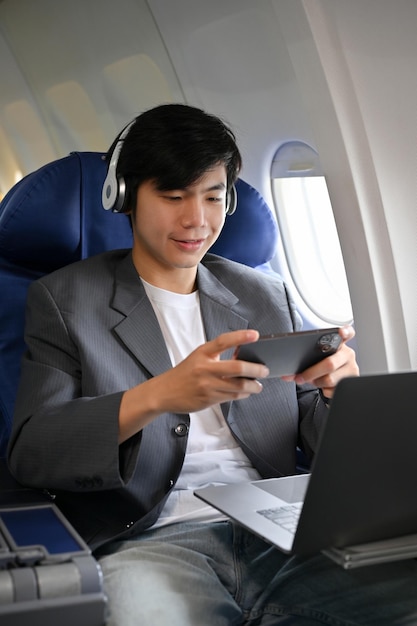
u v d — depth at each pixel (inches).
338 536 55.5
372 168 94.3
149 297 77.2
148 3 113.8
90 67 135.9
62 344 72.1
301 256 114.1
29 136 161.6
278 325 81.0
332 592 65.7
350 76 91.2
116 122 137.9
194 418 75.5
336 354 64.1
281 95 101.0
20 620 49.9
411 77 90.5
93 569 51.9
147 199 72.6
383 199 94.8
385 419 52.3
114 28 124.8
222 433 76.1
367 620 64.7
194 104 118.3
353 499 54.2
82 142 149.4
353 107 92.4
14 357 80.4
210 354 59.3
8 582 49.9
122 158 73.2
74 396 71.1
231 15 101.4
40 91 152.0
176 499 72.3
